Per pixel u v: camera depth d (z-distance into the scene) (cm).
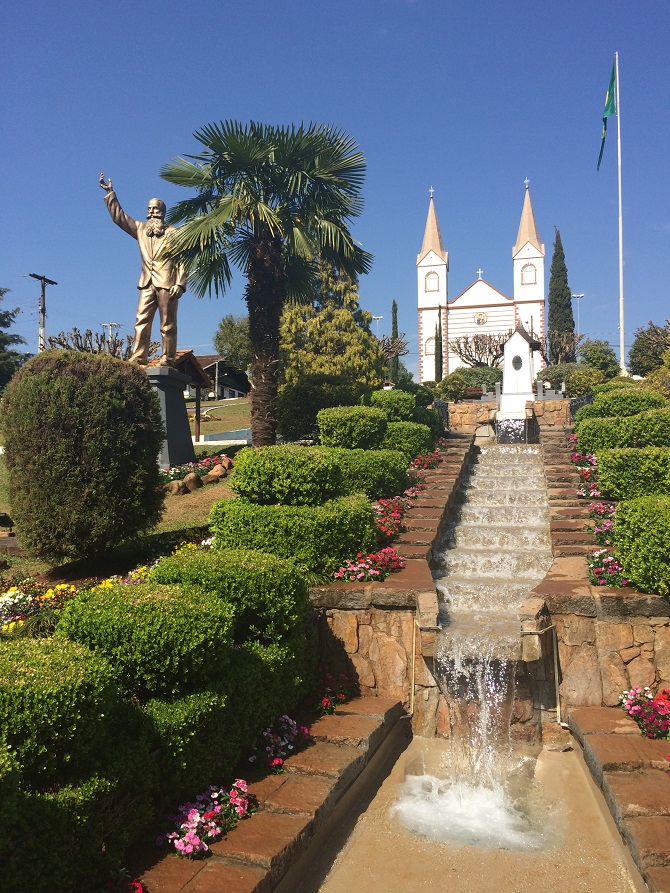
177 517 1176
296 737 558
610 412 1505
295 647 593
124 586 505
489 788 574
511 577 900
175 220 1520
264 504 802
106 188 1636
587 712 620
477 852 480
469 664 652
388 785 579
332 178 1455
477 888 441
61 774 350
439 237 7000
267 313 1448
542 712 644
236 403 4091
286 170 1459
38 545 874
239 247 1578
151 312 1672
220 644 460
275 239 1455
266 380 1450
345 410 1343
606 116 3291
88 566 947
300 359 2252
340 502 800
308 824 443
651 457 1024
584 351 3938
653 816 455
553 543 898
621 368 3112
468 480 1326
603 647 642
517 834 504
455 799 557
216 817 434
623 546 697
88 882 351
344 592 696
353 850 484
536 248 6662
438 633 662
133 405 923
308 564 729
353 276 1611
